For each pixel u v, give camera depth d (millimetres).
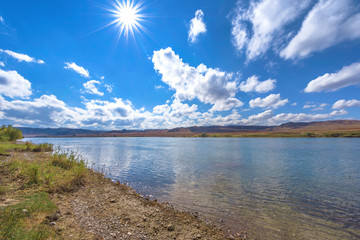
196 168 25719
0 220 5477
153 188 15594
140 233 6980
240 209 11242
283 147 65562
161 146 75875
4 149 27812
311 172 23656
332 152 48438
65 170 14781
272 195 14211
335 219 10055
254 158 36906
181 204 11844
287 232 8500
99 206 9289
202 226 8406
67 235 5723
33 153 28594
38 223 5953
